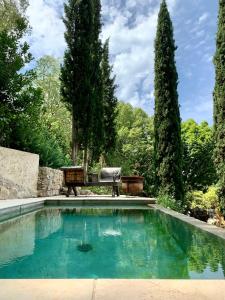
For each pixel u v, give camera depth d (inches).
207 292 67.0
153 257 131.9
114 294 65.8
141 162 770.2
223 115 288.8
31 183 397.1
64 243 160.4
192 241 164.6
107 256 134.3
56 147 540.7
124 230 203.9
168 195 404.2
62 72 582.2
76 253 138.9
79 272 110.3
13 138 412.2
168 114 460.4
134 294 65.7
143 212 304.2
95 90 647.8
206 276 102.7
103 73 815.7
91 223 232.8
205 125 920.9
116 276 106.4
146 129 1136.2
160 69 477.1
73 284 71.9
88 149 676.1
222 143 285.9
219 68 299.6
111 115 805.2
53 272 109.7
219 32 306.0
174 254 137.3
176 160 448.5
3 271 110.0
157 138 468.4
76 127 580.4
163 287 70.1
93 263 122.3
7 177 345.4
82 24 589.3
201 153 685.9
